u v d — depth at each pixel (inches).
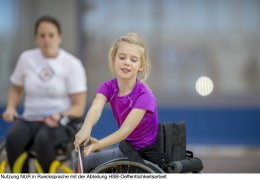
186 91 587.2
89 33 584.4
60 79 285.1
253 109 570.3
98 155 211.2
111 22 586.6
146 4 585.6
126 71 199.3
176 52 589.0
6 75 570.9
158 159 200.4
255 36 595.5
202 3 589.6
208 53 591.5
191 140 561.0
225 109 570.9
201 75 589.9
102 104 205.2
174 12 588.1
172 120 568.1
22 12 571.8
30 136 269.1
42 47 283.3
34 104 285.0
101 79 584.7
